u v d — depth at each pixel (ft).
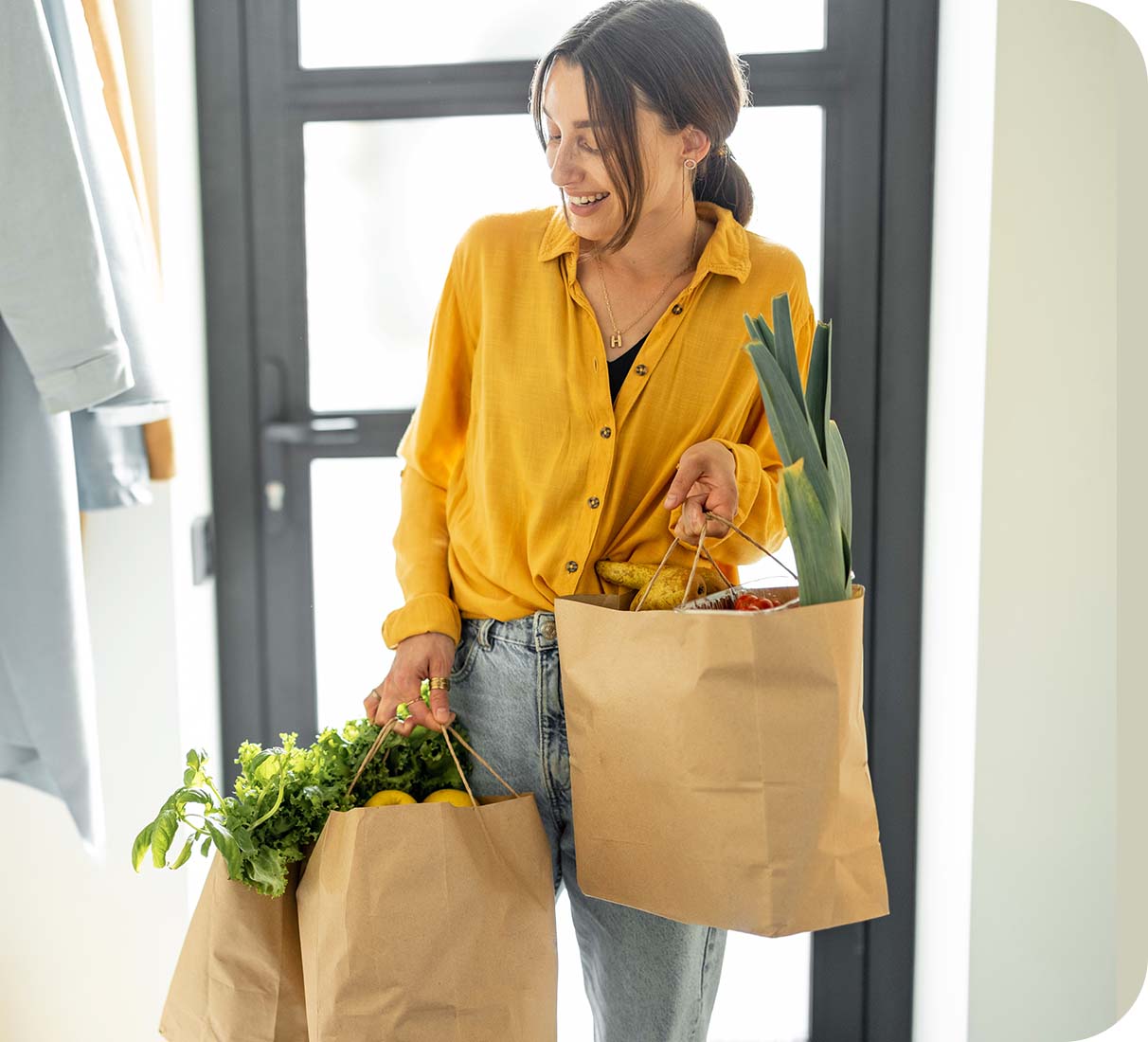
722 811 3.47
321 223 5.84
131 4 5.08
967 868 5.32
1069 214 4.98
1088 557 5.12
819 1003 6.24
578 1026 6.28
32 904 5.52
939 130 5.63
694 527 3.75
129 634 5.38
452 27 5.73
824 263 5.79
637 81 3.67
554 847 4.25
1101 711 5.19
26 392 4.13
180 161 5.49
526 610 4.04
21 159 3.95
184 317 5.54
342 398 5.96
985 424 5.07
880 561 5.92
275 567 6.01
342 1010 3.61
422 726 4.27
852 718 3.55
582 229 3.87
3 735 4.26
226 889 3.91
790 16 5.69
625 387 3.96
